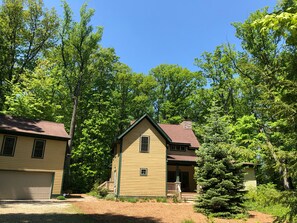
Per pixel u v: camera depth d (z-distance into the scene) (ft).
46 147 71.56
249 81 81.97
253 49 82.84
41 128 74.38
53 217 40.16
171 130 96.48
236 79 100.83
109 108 118.21
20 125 71.77
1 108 97.71
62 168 72.38
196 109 134.92
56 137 72.38
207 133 53.88
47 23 107.76
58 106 99.96
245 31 87.10
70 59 113.39
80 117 119.85
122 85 139.13
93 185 97.96
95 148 105.81
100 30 110.11
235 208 46.96
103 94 123.75
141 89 143.33
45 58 111.65
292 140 17.28
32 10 104.88
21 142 68.49
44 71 100.22
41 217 39.73
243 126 82.53
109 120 114.32
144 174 75.77
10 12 100.17
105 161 111.14
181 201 70.44
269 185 65.46
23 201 61.52
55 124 81.41
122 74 136.26
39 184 68.54
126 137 77.71
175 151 87.35
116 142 82.74
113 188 81.71
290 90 16.25
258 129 80.18
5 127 66.64
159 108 150.41
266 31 13.01
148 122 81.35
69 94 114.52
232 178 49.90
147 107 146.61
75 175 104.88
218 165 48.91
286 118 16.19
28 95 92.22
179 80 148.66
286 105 15.76
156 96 150.20
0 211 44.19
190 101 137.80
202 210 49.57
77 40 107.14
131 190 73.15
